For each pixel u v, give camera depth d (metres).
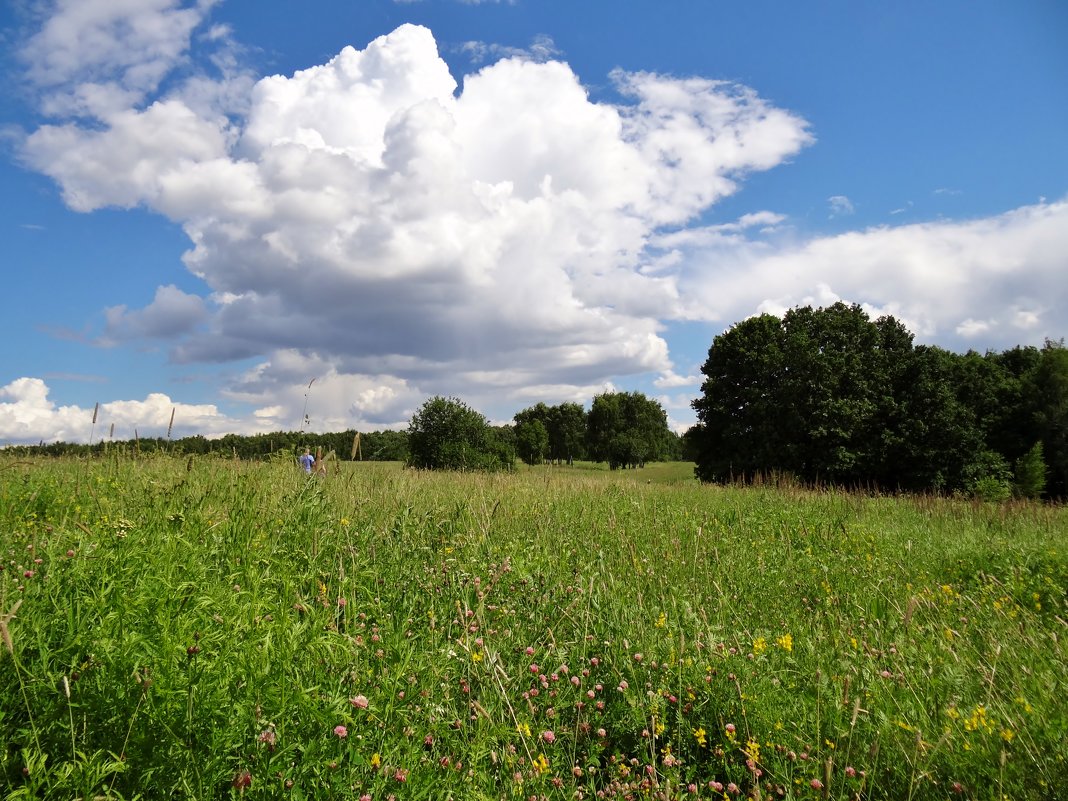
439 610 4.85
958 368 45.00
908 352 42.12
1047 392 45.50
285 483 7.35
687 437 45.53
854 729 3.58
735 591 6.52
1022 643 5.21
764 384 41.62
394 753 2.80
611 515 9.19
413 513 7.19
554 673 3.96
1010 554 9.22
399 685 3.19
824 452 38.12
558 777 3.13
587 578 5.89
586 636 4.50
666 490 14.95
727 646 4.55
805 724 3.63
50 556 3.55
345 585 4.77
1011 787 3.14
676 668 4.05
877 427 39.75
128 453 9.35
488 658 3.68
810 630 5.41
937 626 5.64
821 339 41.41
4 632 2.43
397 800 2.55
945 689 4.08
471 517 7.62
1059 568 8.31
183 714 2.54
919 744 3.25
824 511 13.10
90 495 6.76
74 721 2.52
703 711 3.79
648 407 123.69
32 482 7.25
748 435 41.22
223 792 2.49
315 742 2.60
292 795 2.40
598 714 3.77
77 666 2.73
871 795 3.16
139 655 2.71
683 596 5.85
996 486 28.28
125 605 2.93
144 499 6.14
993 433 47.19
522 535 7.46
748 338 42.78
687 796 3.11
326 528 6.14
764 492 16.56
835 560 8.27
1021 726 3.57
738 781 3.34
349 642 3.44
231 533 5.21
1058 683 4.21
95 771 2.27
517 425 112.81
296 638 3.08
